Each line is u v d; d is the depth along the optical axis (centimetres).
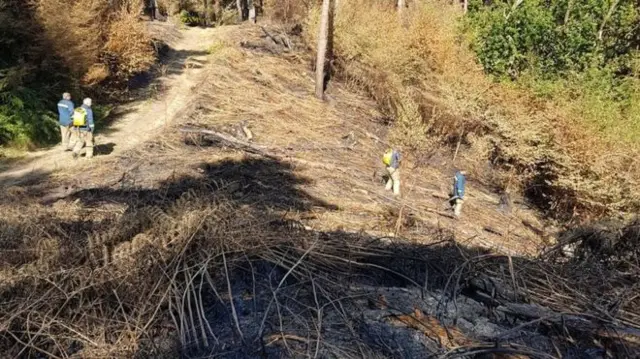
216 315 415
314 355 358
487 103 1614
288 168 1176
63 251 468
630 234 612
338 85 2131
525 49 1773
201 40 2691
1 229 528
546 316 413
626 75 1697
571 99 1512
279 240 516
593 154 1324
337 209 986
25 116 1223
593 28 1703
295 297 435
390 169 1206
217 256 463
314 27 2306
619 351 390
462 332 404
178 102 1619
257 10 4184
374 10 2250
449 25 1902
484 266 513
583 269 549
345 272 487
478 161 1645
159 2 3869
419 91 1788
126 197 841
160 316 407
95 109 1461
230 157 1153
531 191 1539
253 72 1980
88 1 1588
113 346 376
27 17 1404
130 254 457
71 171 1013
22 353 378
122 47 1686
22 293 414
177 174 990
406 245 579
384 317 417
